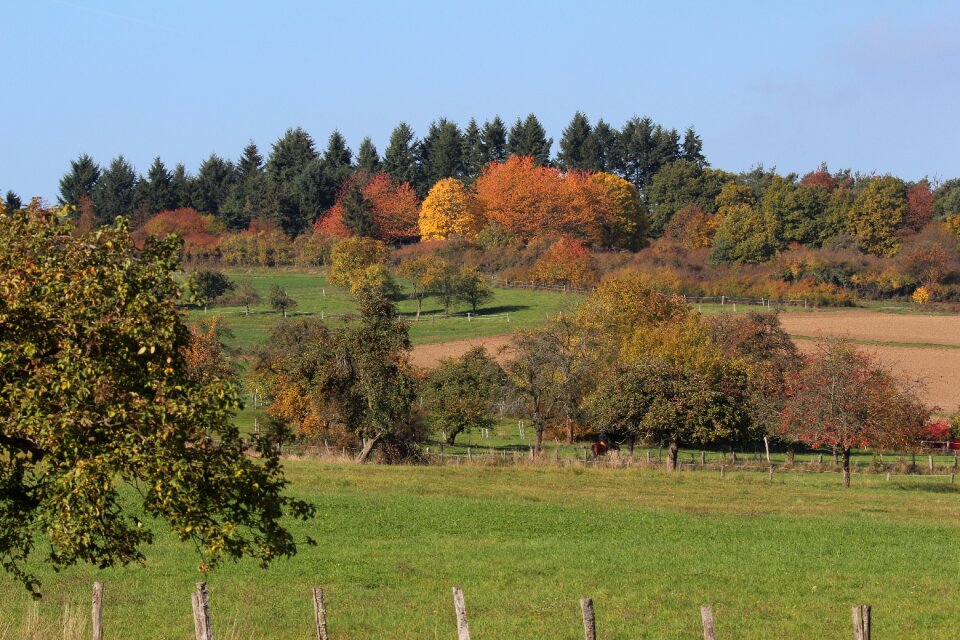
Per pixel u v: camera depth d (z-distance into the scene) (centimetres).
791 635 3728
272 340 13250
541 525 6088
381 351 9619
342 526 5875
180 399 2425
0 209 2548
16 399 2364
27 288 2375
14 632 3419
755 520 6525
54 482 2405
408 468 8538
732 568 4981
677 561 5119
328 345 9731
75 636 3375
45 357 2470
